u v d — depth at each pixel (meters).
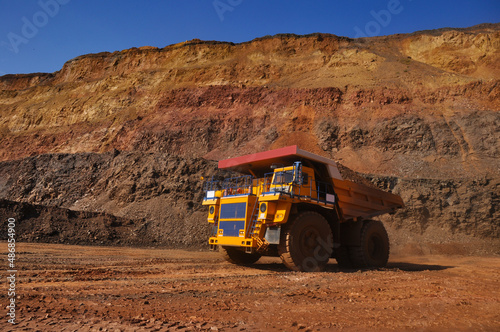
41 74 87.62
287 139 50.44
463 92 53.62
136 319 4.10
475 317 4.59
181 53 73.31
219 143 52.09
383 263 13.01
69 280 7.37
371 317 4.48
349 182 12.38
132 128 56.81
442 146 46.22
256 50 71.12
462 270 11.98
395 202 14.47
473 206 32.25
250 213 10.71
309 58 68.38
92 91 70.19
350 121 52.00
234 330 3.77
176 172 31.53
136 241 23.28
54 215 23.61
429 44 69.25
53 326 3.77
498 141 45.50
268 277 8.52
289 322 4.14
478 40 63.75
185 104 60.00
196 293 6.10
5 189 41.75
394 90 55.12
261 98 58.50
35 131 64.88
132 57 75.31
